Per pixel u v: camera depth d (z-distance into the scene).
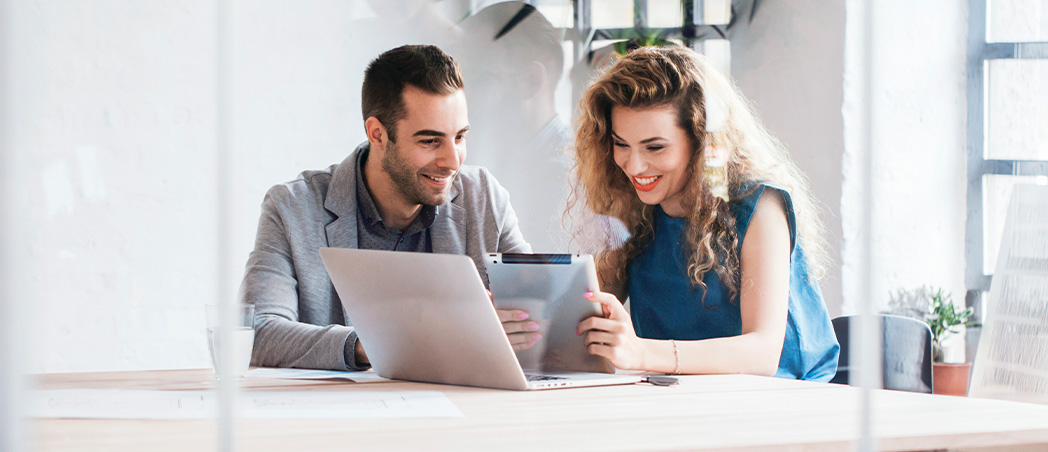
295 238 1.71
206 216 2.87
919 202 2.99
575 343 1.20
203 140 2.87
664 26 3.22
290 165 2.95
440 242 1.85
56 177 2.69
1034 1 2.95
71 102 2.71
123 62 2.77
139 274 2.79
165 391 1.06
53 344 2.68
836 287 2.91
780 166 1.71
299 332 1.40
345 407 0.93
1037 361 1.71
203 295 2.87
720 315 1.59
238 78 2.88
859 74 2.90
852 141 2.89
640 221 1.76
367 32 3.03
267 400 0.98
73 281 2.71
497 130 3.10
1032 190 1.79
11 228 0.56
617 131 1.72
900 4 2.94
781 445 0.75
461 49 3.09
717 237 1.58
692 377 1.19
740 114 1.73
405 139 1.75
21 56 0.55
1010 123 2.99
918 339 1.73
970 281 3.05
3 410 0.56
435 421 0.85
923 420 0.85
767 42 3.14
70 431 0.80
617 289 1.77
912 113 2.97
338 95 3.00
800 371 1.58
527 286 1.19
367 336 1.19
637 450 0.72
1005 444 0.80
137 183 2.79
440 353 1.11
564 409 0.92
